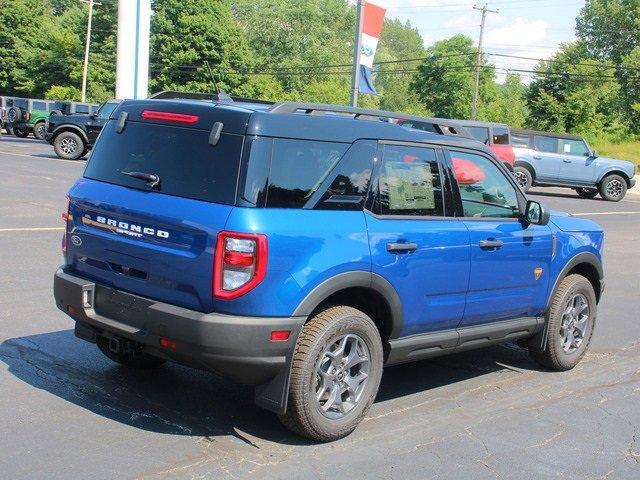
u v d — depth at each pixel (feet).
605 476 14.79
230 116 14.53
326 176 15.12
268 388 14.58
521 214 19.61
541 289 20.30
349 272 15.10
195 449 14.61
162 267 14.65
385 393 18.94
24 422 15.28
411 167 16.87
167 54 202.39
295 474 13.83
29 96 232.73
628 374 21.90
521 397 19.30
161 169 15.16
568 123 226.79
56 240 35.22
